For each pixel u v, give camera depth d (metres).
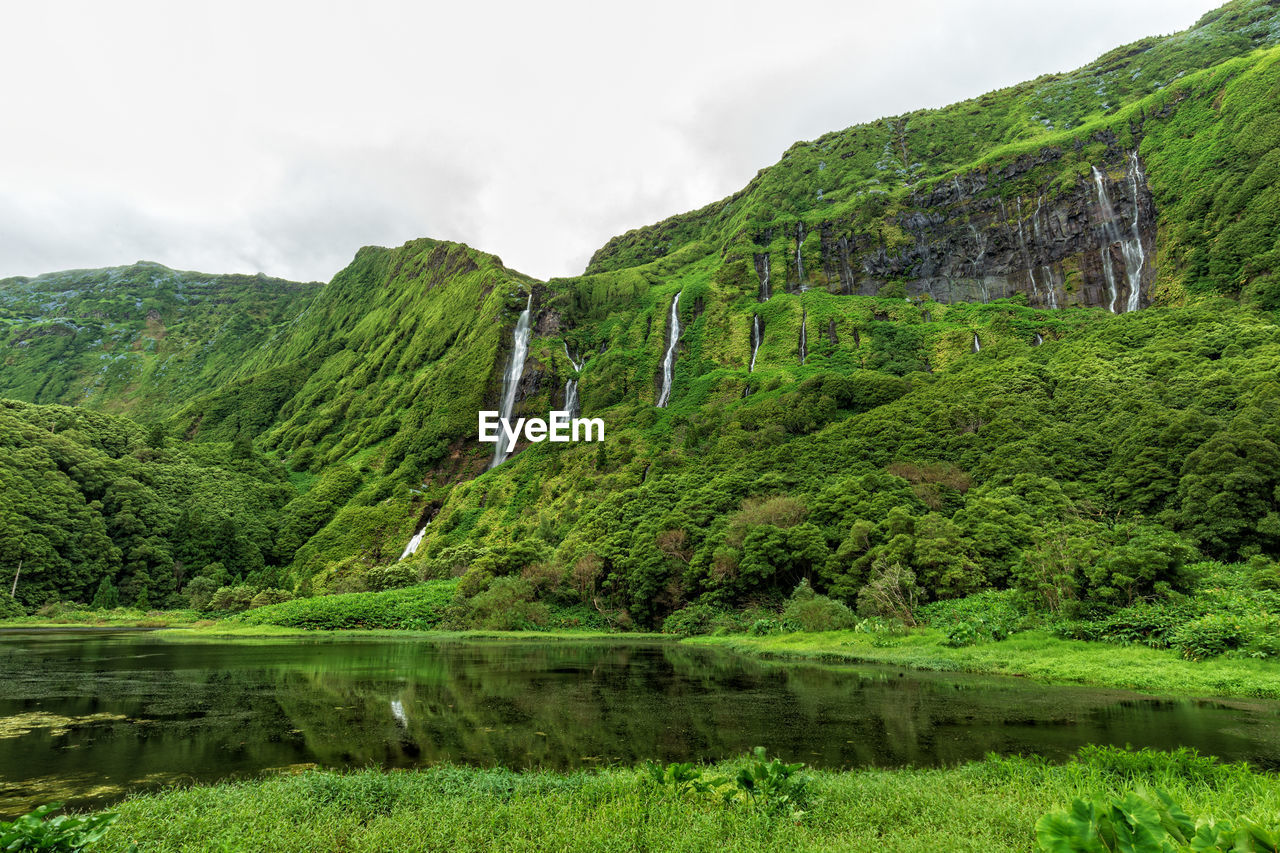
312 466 146.00
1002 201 141.25
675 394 130.38
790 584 53.53
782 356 129.12
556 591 62.78
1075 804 4.20
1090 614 30.09
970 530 47.00
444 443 128.88
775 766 9.30
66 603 78.38
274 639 50.44
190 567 93.94
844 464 71.50
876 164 187.25
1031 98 181.75
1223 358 66.69
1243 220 100.19
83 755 13.76
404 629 58.56
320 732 16.05
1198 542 42.31
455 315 169.50
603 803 9.09
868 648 34.59
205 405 183.00
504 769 11.88
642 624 58.91
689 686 23.84
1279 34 142.88
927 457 68.44
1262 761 12.55
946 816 8.34
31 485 86.25
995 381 78.75
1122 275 121.12
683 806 8.82
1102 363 76.19
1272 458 42.72
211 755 13.76
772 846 7.29
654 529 64.06
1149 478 49.84
